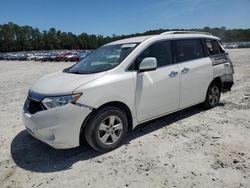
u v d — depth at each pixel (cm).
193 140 446
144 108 448
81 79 396
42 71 2250
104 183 330
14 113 669
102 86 389
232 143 427
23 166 385
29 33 14700
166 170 353
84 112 373
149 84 448
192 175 338
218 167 355
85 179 342
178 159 381
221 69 613
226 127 500
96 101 381
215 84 618
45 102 374
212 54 602
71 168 371
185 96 522
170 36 510
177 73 496
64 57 4484
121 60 433
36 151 433
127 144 439
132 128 443
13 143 470
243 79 1095
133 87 426
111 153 409
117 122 418
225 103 673
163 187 315
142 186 320
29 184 336
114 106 412
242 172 340
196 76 541
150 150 414
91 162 385
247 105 647
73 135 372
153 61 427
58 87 385
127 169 360
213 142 434
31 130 395
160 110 477
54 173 360
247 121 529
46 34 15125
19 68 2922
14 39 14112
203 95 579
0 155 423
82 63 499
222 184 316
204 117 564
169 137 462
